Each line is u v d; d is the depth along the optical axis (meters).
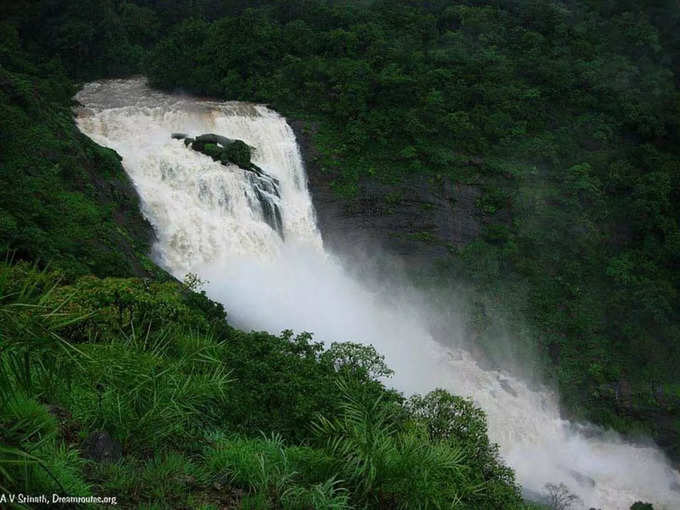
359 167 41.78
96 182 29.42
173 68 45.22
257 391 12.84
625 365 38.28
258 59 46.12
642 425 36.50
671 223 42.91
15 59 39.38
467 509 11.07
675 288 41.53
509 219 42.53
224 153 34.97
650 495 33.16
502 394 36.34
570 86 49.06
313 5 53.59
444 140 44.00
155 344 11.19
